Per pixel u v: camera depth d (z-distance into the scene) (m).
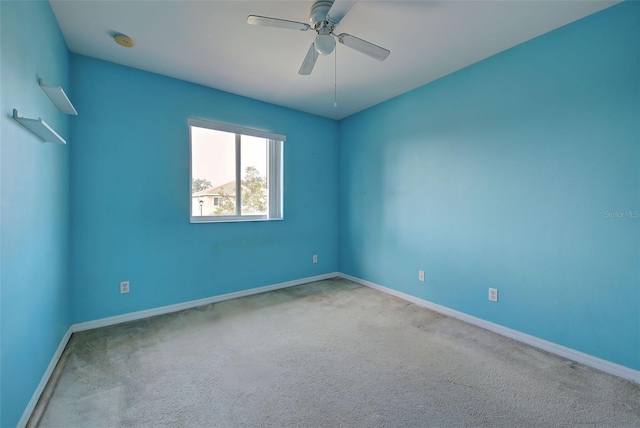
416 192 3.13
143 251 2.72
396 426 1.39
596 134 1.90
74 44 2.24
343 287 3.74
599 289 1.90
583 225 1.96
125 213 2.62
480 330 2.47
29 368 1.46
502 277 2.40
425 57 2.44
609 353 1.85
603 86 1.86
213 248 3.15
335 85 3.02
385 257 3.54
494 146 2.44
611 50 1.82
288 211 3.76
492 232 2.46
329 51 1.75
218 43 2.23
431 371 1.85
